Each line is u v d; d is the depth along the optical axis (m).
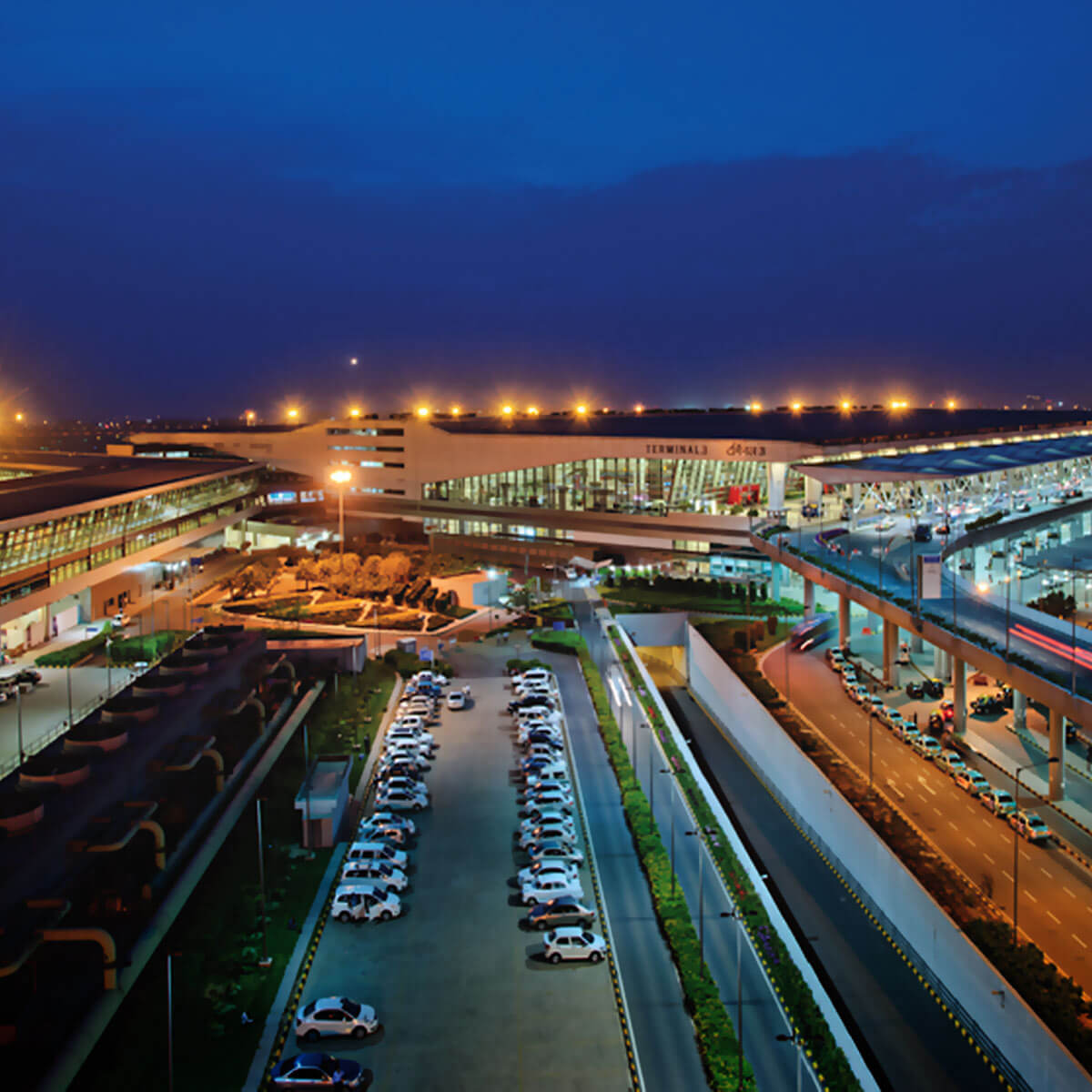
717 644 123.50
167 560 168.00
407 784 74.25
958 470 144.50
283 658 96.81
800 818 85.94
